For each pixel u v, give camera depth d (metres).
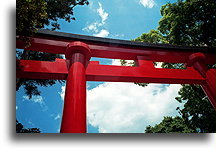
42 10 3.97
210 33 9.41
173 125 13.52
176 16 10.05
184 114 12.16
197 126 11.25
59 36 5.92
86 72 5.05
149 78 5.57
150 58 6.65
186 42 10.45
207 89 5.99
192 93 10.84
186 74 6.07
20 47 5.64
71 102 3.67
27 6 3.68
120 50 6.50
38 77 4.91
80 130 3.19
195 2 9.17
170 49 7.15
